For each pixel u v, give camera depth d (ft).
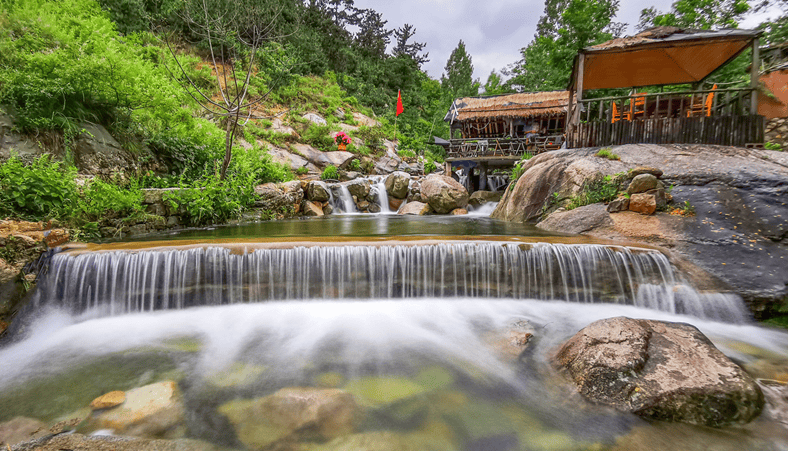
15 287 15.03
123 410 9.66
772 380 10.79
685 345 10.73
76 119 25.72
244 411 9.66
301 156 71.61
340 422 9.26
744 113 34.73
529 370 11.80
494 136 72.43
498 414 9.71
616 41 35.60
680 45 32.45
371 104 123.34
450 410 9.88
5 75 22.66
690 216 21.12
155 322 15.94
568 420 9.37
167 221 28.71
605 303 17.69
